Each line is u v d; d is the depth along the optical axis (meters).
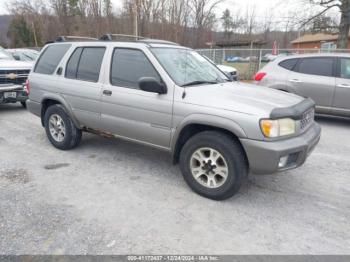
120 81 4.14
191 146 3.54
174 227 2.98
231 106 3.25
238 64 17.34
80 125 4.86
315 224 3.08
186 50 4.59
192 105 3.46
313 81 7.06
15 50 13.45
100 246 2.68
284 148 3.09
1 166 4.40
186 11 38.41
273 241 2.80
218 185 3.45
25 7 47.94
